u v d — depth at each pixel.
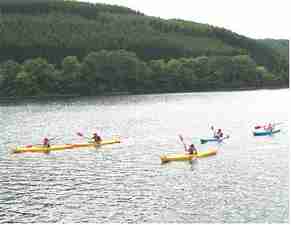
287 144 69.75
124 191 46.06
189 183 48.44
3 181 50.19
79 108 132.38
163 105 142.12
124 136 79.38
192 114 114.88
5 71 182.25
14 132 84.50
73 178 51.22
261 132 78.75
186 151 61.41
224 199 43.03
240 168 54.38
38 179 50.94
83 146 69.69
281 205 41.12
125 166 56.47
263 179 49.31
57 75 189.38
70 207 41.66
